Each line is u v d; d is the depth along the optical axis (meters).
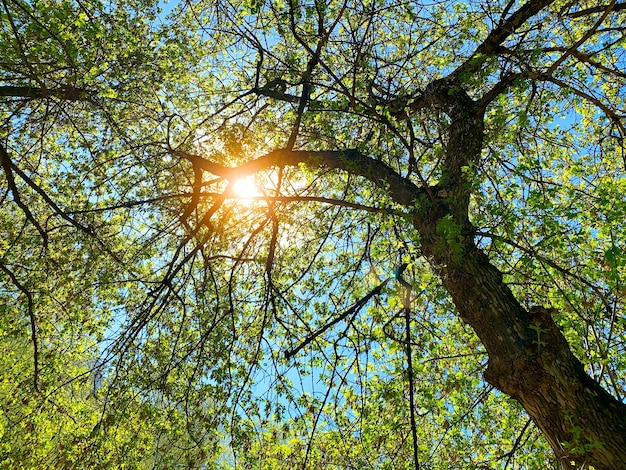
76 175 8.23
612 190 4.52
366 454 5.67
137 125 8.54
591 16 7.23
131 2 8.70
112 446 6.73
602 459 3.70
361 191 7.26
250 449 5.94
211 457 6.29
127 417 6.41
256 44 6.45
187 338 7.36
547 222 4.41
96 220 7.81
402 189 5.79
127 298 8.01
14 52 5.86
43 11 5.86
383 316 5.98
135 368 6.50
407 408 5.84
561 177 6.98
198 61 8.58
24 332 7.76
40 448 7.90
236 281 7.74
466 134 5.75
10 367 8.30
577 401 3.92
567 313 5.07
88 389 8.30
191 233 6.31
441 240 4.55
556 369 4.08
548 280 5.21
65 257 7.76
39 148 8.43
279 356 6.45
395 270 5.36
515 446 5.62
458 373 5.83
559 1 7.05
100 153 7.82
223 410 6.16
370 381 6.12
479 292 4.60
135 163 7.00
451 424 6.26
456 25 6.37
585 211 4.65
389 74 6.86
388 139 5.91
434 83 6.21
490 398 6.63
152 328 6.77
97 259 7.53
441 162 6.29
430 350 5.92
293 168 7.93
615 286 4.32
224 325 7.36
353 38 5.88
